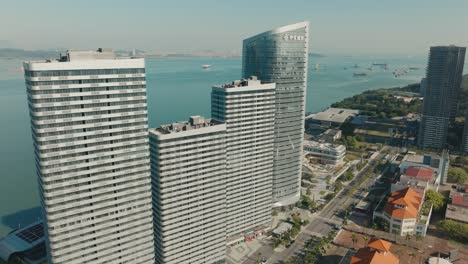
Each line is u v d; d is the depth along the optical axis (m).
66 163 171.88
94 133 175.62
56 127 165.75
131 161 190.12
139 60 179.50
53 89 161.38
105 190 185.75
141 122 188.00
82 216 182.25
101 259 194.00
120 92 177.88
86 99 169.88
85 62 165.62
